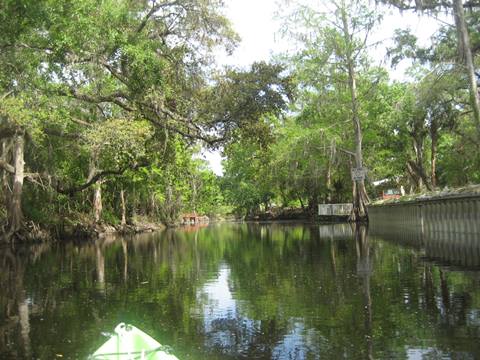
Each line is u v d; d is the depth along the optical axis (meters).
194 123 25.11
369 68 45.94
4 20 16.53
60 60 19.17
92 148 26.98
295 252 24.84
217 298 13.21
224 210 136.88
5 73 19.73
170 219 80.69
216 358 8.25
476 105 22.53
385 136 47.06
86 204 50.94
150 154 30.73
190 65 24.30
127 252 28.67
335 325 10.02
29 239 36.66
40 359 8.44
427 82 30.45
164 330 10.08
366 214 48.94
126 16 20.56
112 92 24.17
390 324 9.94
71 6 17.67
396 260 19.64
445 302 11.63
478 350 8.16
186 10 23.53
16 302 13.50
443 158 49.44
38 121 23.75
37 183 36.62
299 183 61.75
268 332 9.69
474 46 27.16
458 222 22.42
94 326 10.60
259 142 26.84
